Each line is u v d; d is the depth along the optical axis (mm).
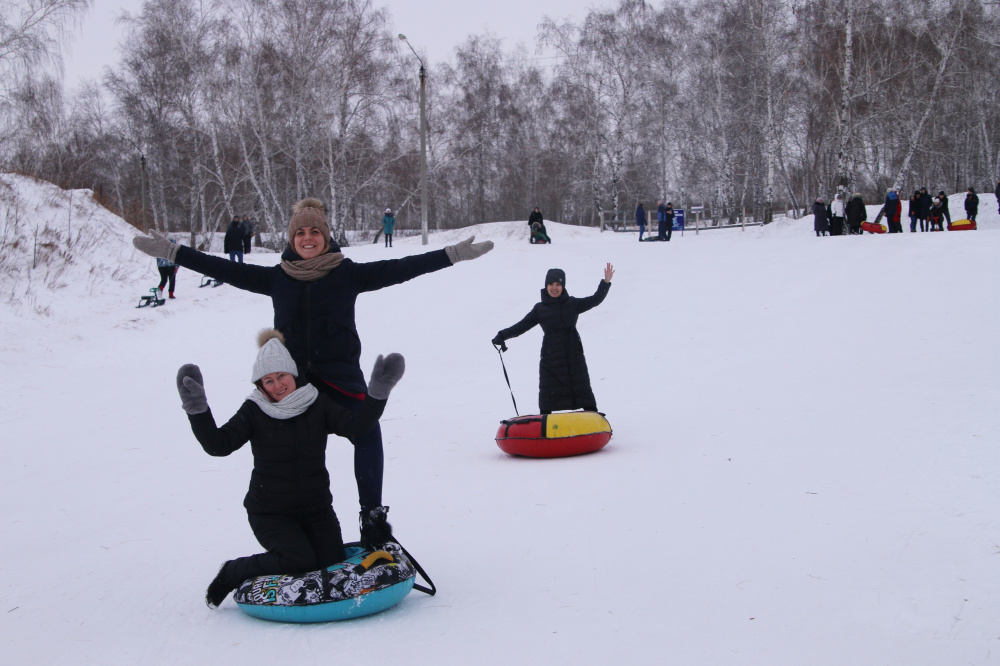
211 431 3592
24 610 3990
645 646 3143
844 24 35938
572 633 3311
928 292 14422
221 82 39438
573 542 4652
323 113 39312
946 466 5801
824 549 4258
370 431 3902
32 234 22438
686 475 6211
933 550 4141
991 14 37406
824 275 16953
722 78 42500
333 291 4098
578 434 7387
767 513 5012
